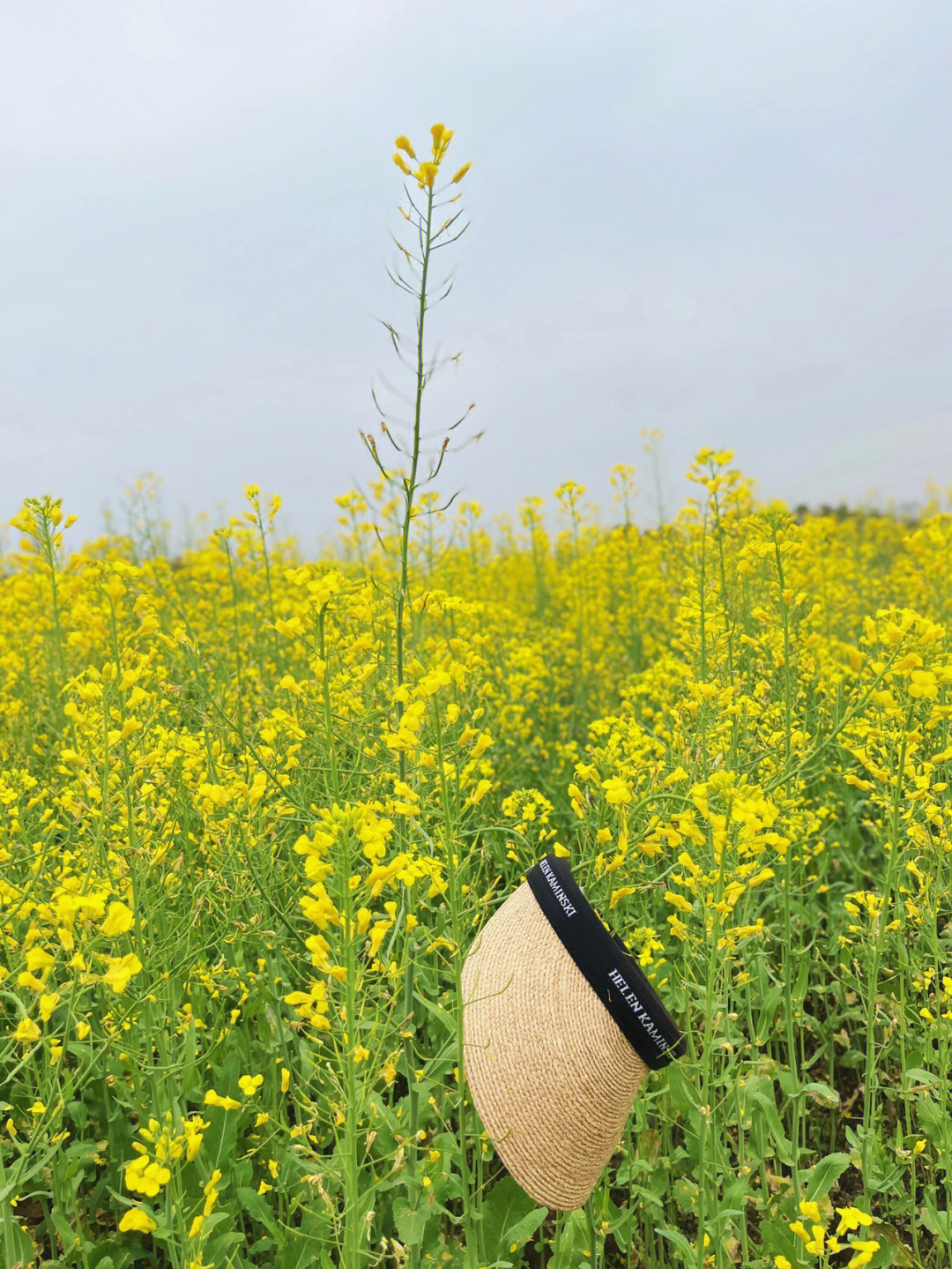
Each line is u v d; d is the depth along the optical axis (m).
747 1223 1.31
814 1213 0.95
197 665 1.65
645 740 1.49
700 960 1.05
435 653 1.75
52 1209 1.23
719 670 1.71
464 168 1.08
